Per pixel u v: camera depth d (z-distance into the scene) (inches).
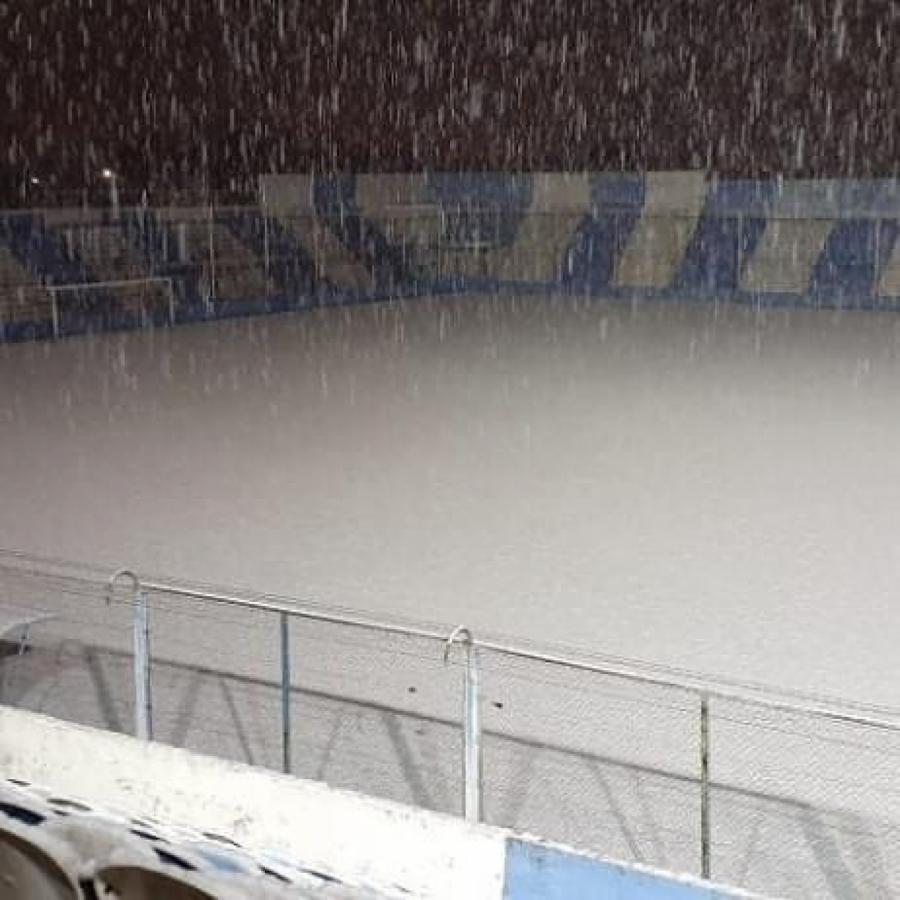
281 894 164.4
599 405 530.0
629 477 401.4
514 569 303.1
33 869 178.2
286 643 185.3
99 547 325.4
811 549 318.7
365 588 289.1
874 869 164.7
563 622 264.4
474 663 168.2
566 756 197.0
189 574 300.5
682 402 534.0
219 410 524.7
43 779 190.9
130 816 177.9
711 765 193.3
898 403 523.5
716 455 432.8
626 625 262.1
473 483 394.9
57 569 304.3
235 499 375.9
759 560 309.3
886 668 235.8
